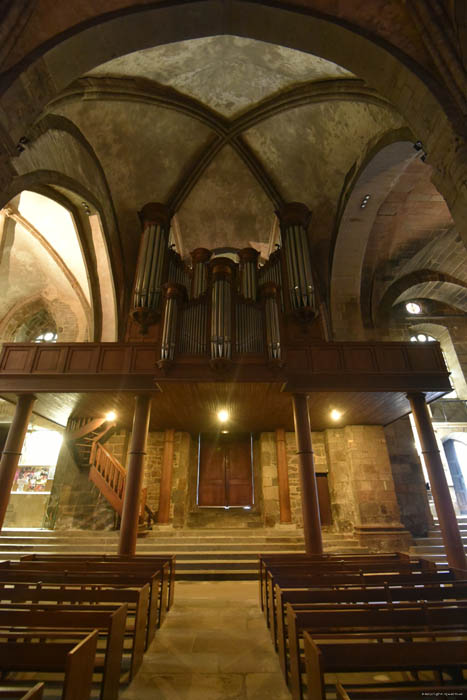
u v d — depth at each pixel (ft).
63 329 51.72
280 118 37.01
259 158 41.83
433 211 41.81
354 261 42.09
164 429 43.04
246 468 45.62
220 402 33.14
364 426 39.78
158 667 12.79
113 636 10.34
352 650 8.21
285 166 41.19
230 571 28.14
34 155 27.12
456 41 17.47
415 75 18.20
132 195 41.60
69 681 7.39
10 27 16.67
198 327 30.14
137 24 19.67
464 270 48.44
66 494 38.45
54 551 32.17
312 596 13.42
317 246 44.06
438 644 8.43
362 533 35.09
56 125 28.89
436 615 10.87
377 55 19.39
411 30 18.62
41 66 17.67
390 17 18.81
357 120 32.22
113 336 44.11
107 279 43.60
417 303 52.01
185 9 19.95
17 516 46.60
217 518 42.63
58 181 30.78
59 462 39.55
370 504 36.68
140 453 27.45
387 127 29.60
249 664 13.06
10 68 16.90
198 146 40.50
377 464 38.24
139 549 32.50
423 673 12.57
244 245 51.29
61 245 45.27
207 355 28.91
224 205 46.68
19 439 28.30
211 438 46.75
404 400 31.81
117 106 33.40
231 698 10.94
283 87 33.83
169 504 39.70
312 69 30.22
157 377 28.14
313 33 20.63
